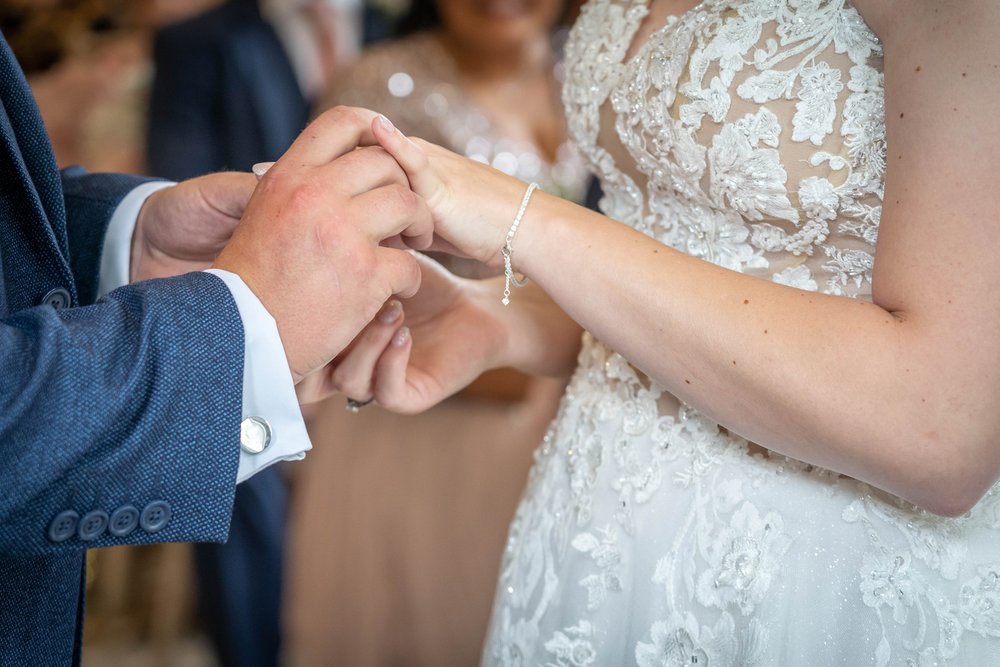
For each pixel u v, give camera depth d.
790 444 1.05
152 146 3.18
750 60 1.12
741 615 1.17
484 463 2.50
